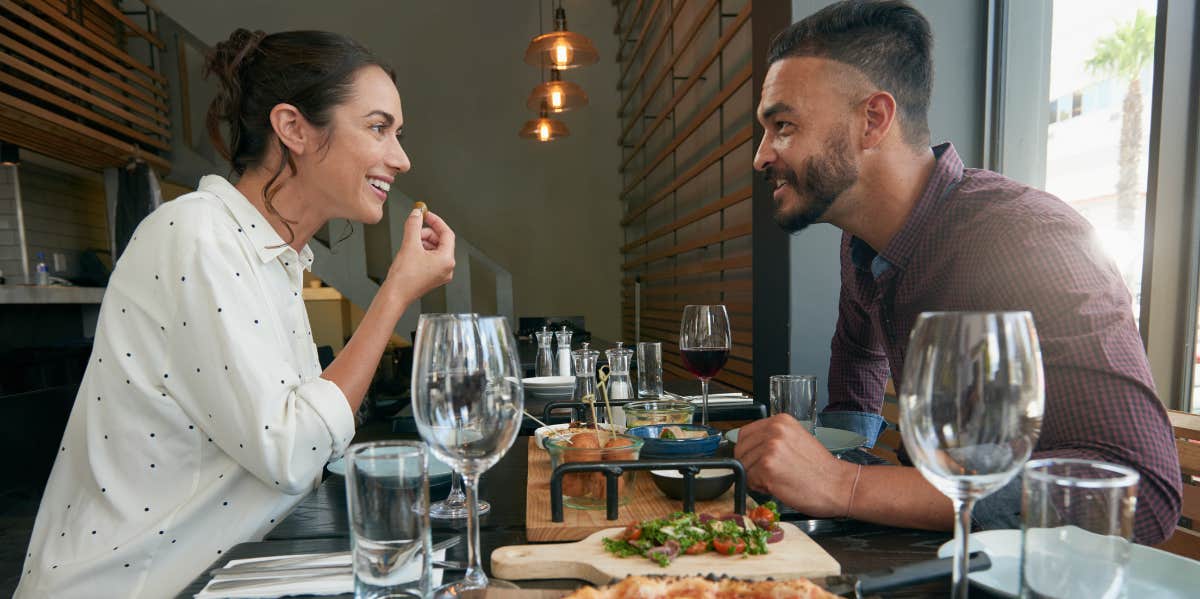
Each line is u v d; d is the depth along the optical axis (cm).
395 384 530
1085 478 51
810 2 235
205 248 100
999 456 49
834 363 165
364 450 60
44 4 468
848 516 83
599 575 67
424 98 778
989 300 100
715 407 173
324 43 113
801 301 242
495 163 788
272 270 116
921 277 116
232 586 66
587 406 145
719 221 394
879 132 110
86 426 101
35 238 561
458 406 65
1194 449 150
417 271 117
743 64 338
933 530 82
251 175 117
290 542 79
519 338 455
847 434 119
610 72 798
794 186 117
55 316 530
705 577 54
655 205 613
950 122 235
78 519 101
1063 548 48
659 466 83
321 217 122
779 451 84
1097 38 194
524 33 788
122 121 567
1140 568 63
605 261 802
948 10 233
